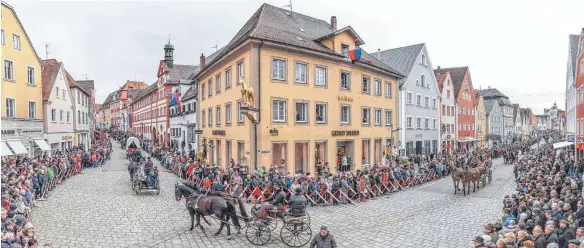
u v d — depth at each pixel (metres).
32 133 32.00
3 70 28.56
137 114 83.00
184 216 15.39
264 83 23.77
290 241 12.27
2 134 27.42
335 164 28.33
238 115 26.22
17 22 30.33
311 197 18.45
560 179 16.94
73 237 12.41
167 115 54.84
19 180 15.34
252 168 23.50
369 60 32.81
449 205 18.81
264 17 26.69
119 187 22.16
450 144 55.59
